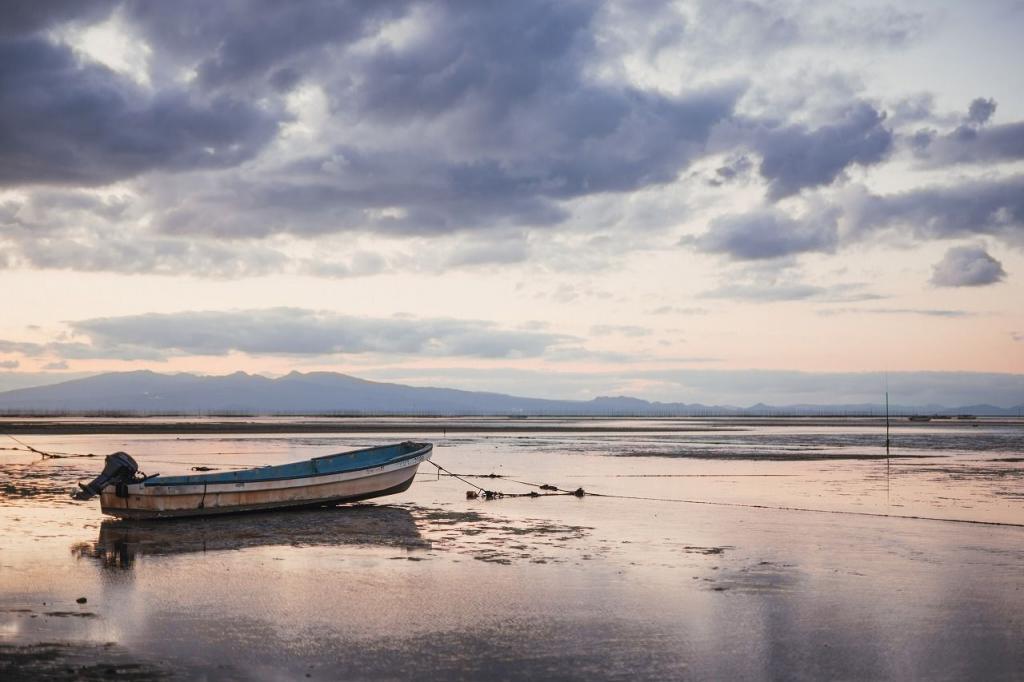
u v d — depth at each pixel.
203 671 11.48
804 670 11.75
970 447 65.81
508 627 13.68
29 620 13.91
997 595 15.91
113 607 14.84
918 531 23.22
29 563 18.66
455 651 12.46
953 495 31.69
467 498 30.67
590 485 35.28
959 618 14.34
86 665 11.63
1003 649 12.72
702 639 13.10
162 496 25.06
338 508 28.05
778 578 17.23
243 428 106.88
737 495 31.77
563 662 12.00
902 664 12.02
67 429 96.62
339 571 17.88
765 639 13.12
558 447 65.19
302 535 22.53
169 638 12.98
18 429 95.12
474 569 18.05
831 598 15.62
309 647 12.62
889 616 14.43
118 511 24.81
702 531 23.17
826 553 19.94
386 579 17.08
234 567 18.30
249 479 26.42
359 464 31.05
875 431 108.81
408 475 29.50
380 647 12.62
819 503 29.23
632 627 13.71
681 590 16.17
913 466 45.75
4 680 10.93
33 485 34.25
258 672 11.49
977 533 22.89
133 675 11.27
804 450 61.22
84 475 38.72
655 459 51.12
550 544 21.12
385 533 22.84
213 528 23.70
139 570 17.97
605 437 86.25
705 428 125.12
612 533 22.81
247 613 14.46
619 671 11.66
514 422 174.38
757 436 90.06
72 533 22.75
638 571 17.86
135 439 75.12
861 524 24.42
